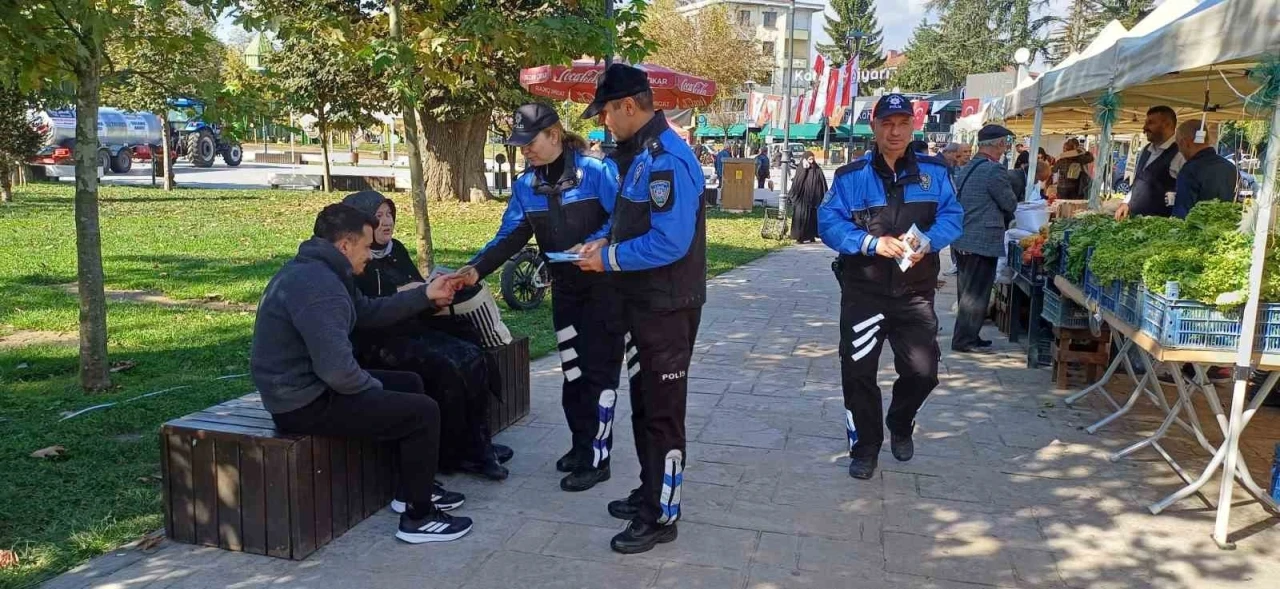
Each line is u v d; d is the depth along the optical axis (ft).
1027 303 26.04
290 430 11.78
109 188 80.48
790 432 17.04
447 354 14.07
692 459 15.51
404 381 12.92
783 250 47.44
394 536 12.44
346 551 11.96
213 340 23.56
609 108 11.27
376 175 86.53
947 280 38.63
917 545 12.22
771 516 13.14
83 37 17.06
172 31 18.94
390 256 15.35
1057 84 24.68
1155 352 12.32
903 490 14.17
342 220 11.75
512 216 14.52
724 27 123.34
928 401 19.17
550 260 11.68
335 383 11.21
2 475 14.17
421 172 25.20
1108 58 19.49
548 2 36.27
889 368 22.11
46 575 11.12
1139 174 21.88
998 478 14.70
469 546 12.12
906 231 13.91
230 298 29.37
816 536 12.48
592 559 11.75
